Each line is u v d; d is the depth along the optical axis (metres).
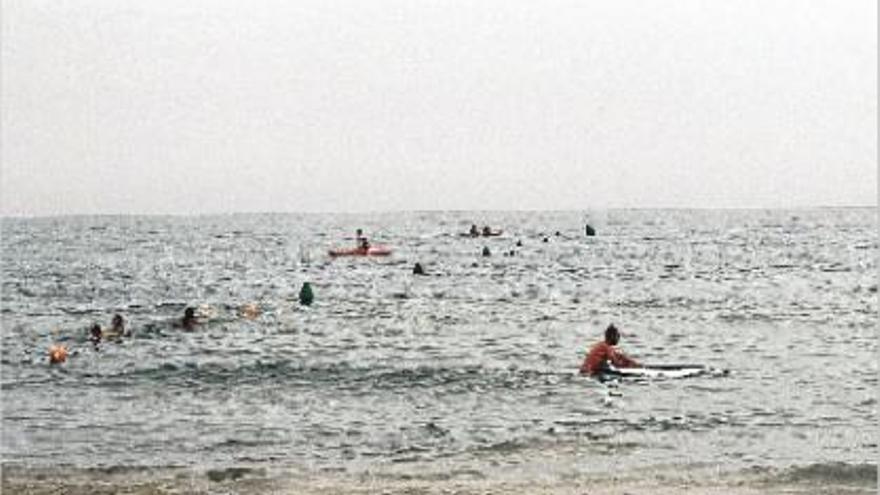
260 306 53.81
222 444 21.88
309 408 25.97
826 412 24.38
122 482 18.70
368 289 64.12
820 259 88.81
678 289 62.34
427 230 179.00
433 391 28.38
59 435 22.89
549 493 17.41
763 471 18.70
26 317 50.09
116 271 83.94
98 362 34.56
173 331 43.38
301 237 154.75
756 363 32.91
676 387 28.34
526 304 54.41
